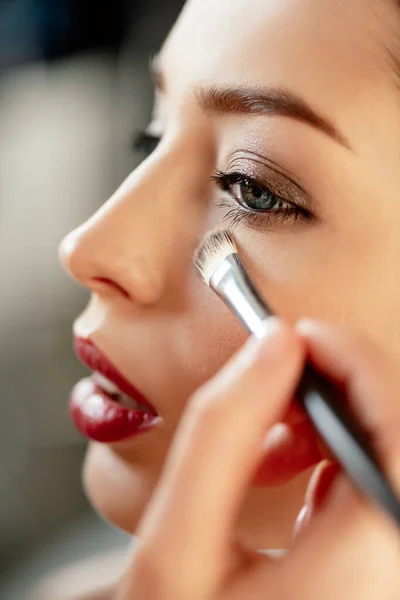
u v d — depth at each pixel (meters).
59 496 0.65
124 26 0.72
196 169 0.31
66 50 0.74
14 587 0.48
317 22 0.29
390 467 0.20
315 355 0.22
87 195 0.73
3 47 0.73
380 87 0.29
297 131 0.29
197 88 0.30
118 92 0.73
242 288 0.26
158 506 0.21
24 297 0.69
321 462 0.25
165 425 0.31
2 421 0.66
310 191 0.29
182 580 0.20
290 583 0.20
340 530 0.20
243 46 0.29
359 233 0.29
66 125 0.74
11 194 0.73
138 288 0.30
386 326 0.30
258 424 0.21
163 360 0.30
